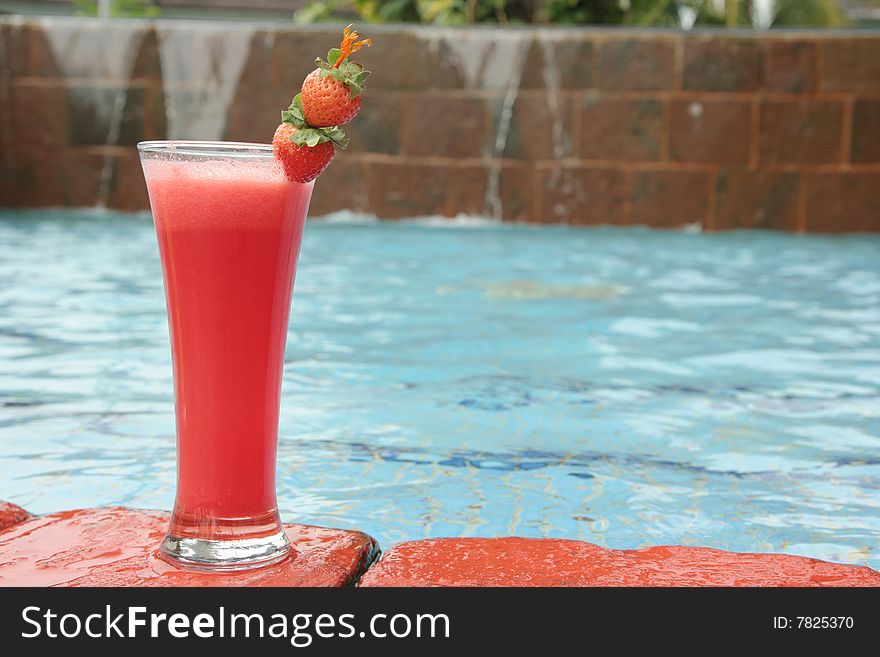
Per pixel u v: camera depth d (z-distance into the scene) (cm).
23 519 143
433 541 136
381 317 332
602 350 289
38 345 277
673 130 619
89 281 386
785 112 613
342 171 634
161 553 127
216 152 116
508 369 263
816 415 220
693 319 339
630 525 151
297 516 152
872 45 602
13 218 604
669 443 198
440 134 629
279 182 118
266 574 123
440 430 204
